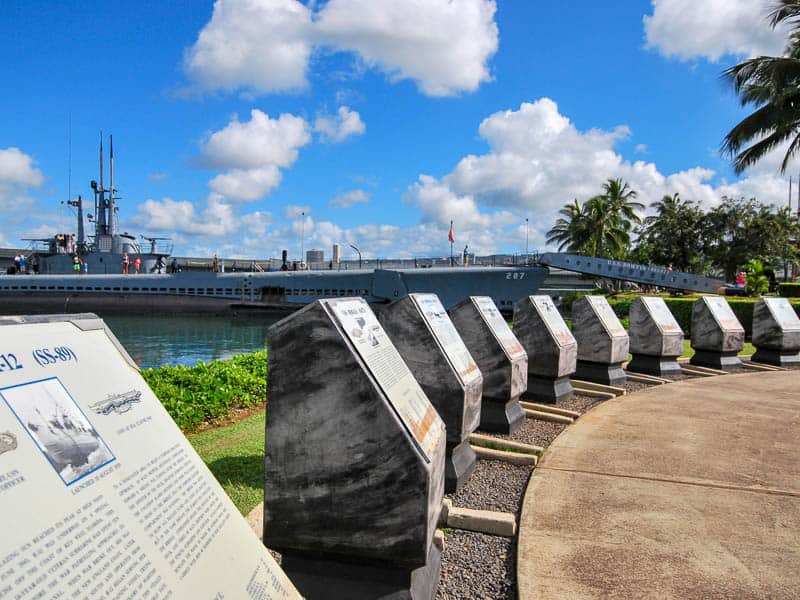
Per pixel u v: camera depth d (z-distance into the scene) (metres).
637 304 10.78
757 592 2.99
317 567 2.88
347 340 2.76
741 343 11.59
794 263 41.62
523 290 31.42
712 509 4.09
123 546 1.25
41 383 1.34
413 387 3.25
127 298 36.62
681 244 45.22
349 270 36.03
